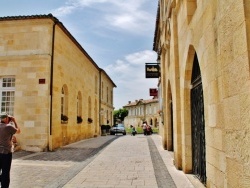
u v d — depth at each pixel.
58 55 14.79
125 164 9.35
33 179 7.12
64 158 10.79
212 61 4.48
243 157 3.06
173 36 8.86
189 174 7.37
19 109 13.39
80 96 20.38
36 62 13.60
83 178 7.24
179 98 8.48
